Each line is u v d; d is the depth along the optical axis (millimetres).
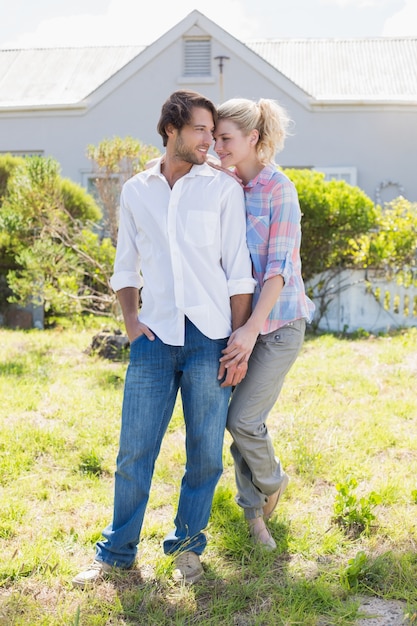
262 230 2865
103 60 18172
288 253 2811
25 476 3918
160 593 2717
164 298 2762
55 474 3967
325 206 8703
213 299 2756
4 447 4281
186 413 2781
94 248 7938
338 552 3078
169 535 2943
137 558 2988
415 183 14891
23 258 7684
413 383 5965
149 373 2756
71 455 4203
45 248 7531
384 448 4395
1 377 6020
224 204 2762
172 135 2725
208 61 15109
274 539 3172
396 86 16016
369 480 3877
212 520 3301
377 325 9023
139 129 15352
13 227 9023
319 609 2641
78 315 8422
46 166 7488
